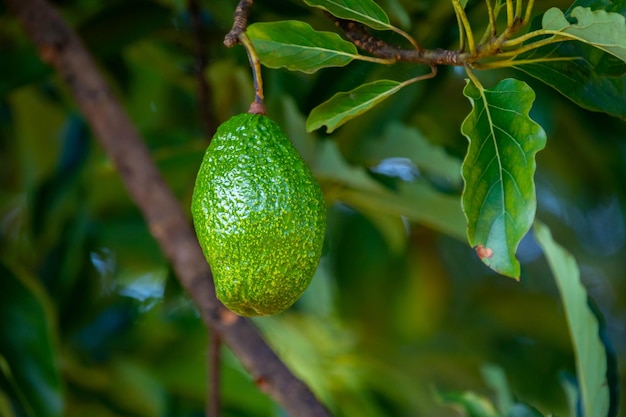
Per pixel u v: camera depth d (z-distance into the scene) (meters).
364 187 1.40
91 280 1.60
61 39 1.41
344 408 1.68
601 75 1.11
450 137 1.54
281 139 1.07
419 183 1.37
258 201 1.05
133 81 1.65
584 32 1.04
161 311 1.66
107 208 1.66
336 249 1.82
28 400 1.34
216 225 1.05
